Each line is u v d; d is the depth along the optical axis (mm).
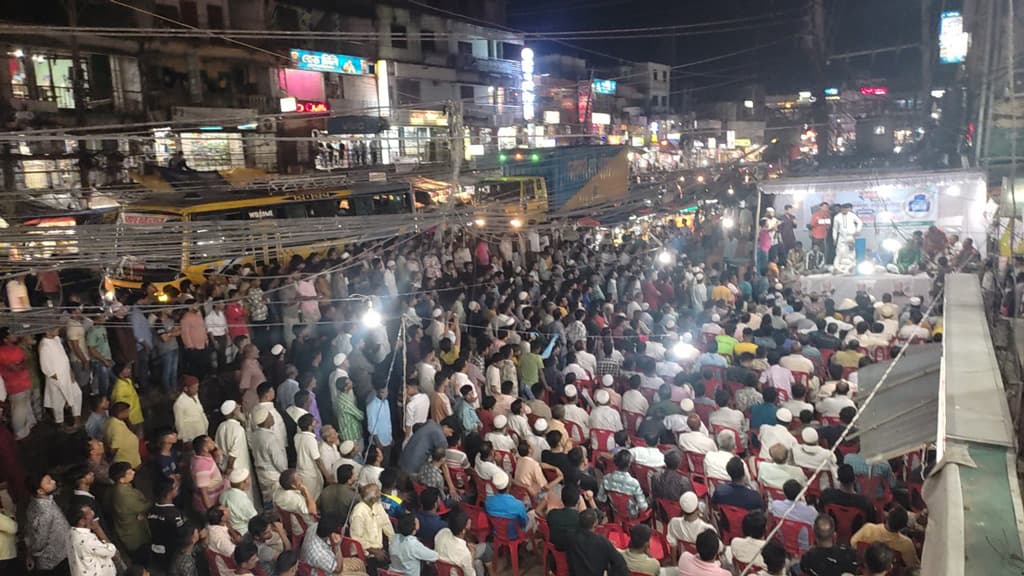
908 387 6164
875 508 7219
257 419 8312
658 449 8516
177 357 11945
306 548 6426
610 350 12141
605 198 22344
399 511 7477
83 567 6234
